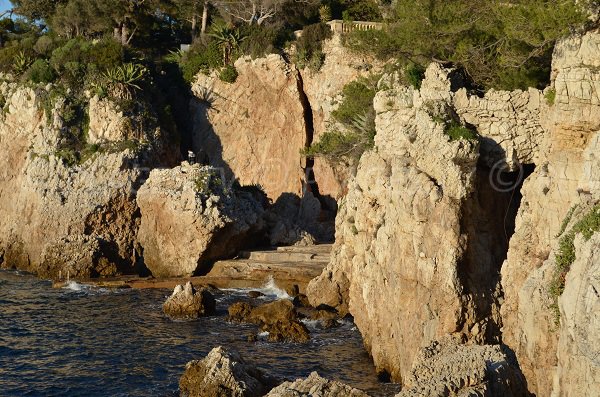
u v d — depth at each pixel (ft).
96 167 183.93
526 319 58.39
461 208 77.30
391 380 88.28
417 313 79.97
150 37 246.47
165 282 154.20
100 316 126.52
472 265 77.56
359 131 170.50
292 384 51.60
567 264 54.49
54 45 216.74
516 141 81.15
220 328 117.50
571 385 42.80
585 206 57.26
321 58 205.46
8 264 185.57
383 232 89.71
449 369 45.68
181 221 162.61
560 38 72.95
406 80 104.12
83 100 197.77
